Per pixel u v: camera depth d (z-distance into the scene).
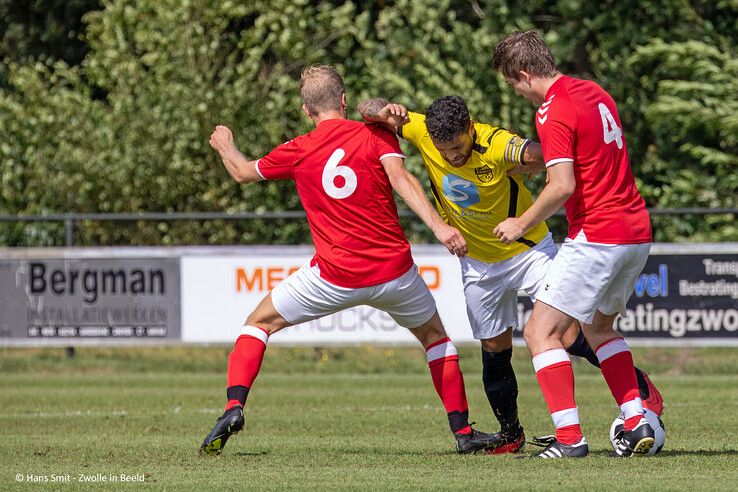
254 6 66.38
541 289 21.73
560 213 57.00
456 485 18.69
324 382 44.41
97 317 47.25
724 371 47.69
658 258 44.50
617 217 21.00
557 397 21.80
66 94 62.88
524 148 21.81
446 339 23.53
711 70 61.06
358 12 73.00
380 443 26.05
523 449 24.42
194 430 29.23
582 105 20.89
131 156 59.62
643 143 66.31
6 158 62.22
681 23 66.62
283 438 27.33
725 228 58.31
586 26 65.81
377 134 22.09
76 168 59.94
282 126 62.44
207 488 18.66
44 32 75.06
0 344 47.62
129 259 47.00
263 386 42.97
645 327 44.62
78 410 35.00
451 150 21.95
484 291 23.39
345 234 22.20
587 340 22.81
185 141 59.59
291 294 22.78
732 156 61.31
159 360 50.94
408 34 64.31
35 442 26.11
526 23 64.44
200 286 46.59
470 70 61.75
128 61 64.50
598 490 18.02
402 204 56.09
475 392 40.34
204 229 59.31
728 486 18.38
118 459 22.64
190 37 63.22
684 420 30.31
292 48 65.69
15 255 47.56
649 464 20.94
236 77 65.38
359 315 45.78
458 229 23.17
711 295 44.47
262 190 59.84
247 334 22.89
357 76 66.31
